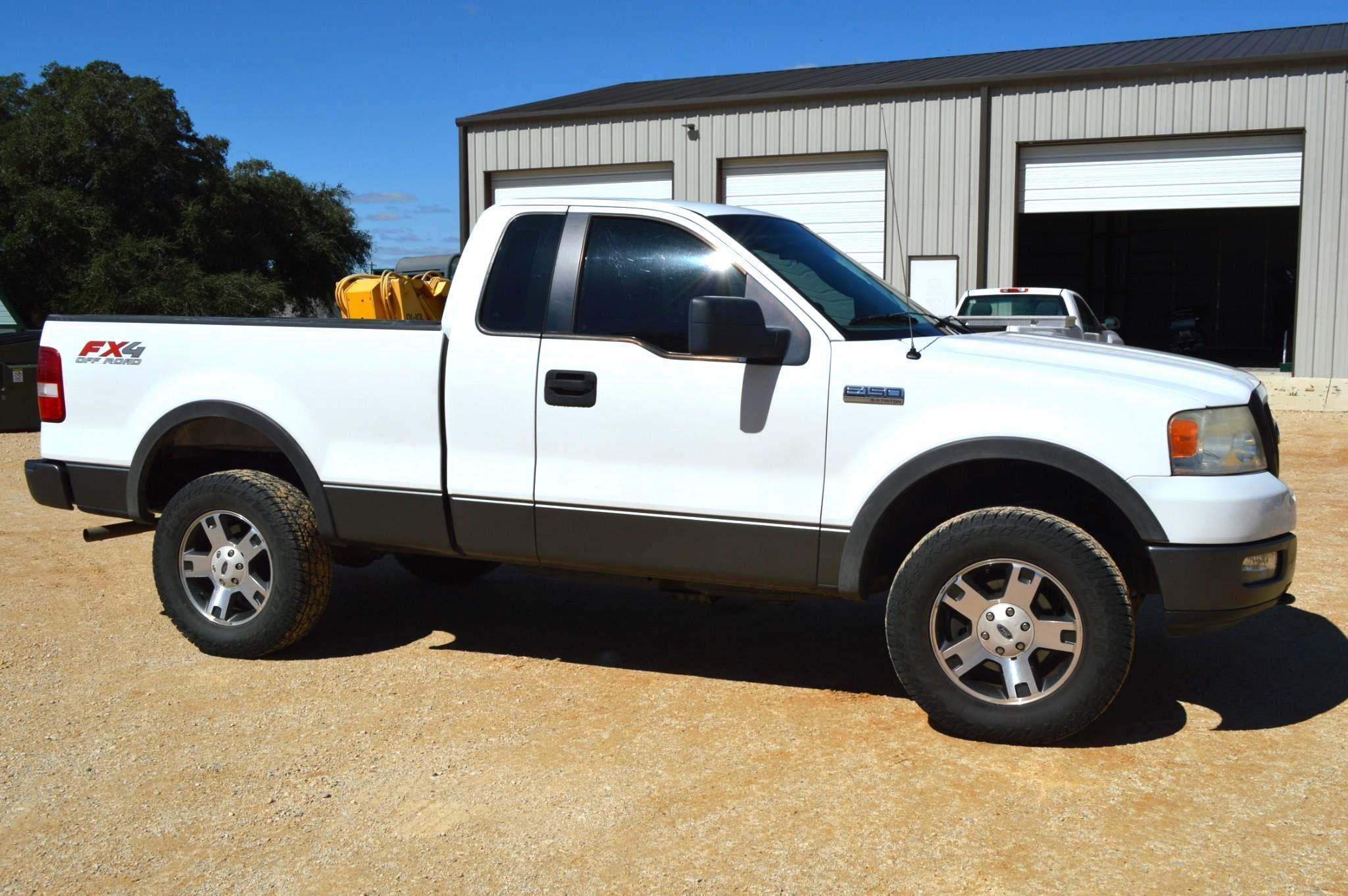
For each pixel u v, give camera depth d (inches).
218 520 193.6
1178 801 134.7
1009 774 143.4
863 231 793.6
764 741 156.1
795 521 160.7
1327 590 233.0
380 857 124.7
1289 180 696.4
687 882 118.1
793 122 797.9
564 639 207.2
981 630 152.7
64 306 1270.9
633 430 168.2
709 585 172.7
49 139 1316.4
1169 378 154.6
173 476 212.4
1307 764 145.6
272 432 189.8
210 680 183.5
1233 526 143.9
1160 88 709.3
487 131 891.4
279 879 120.6
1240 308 1131.9
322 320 188.9
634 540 170.1
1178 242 1152.2
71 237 1288.1
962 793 138.0
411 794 140.3
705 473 164.9
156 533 200.4
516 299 178.5
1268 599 149.3
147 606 229.9
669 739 157.2
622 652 199.2
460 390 178.2
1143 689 175.8
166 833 131.1
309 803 138.0
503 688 179.5
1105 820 130.0
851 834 127.6
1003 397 151.1
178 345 197.9
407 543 185.5
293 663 192.9
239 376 193.5
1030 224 1204.5
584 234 177.5
